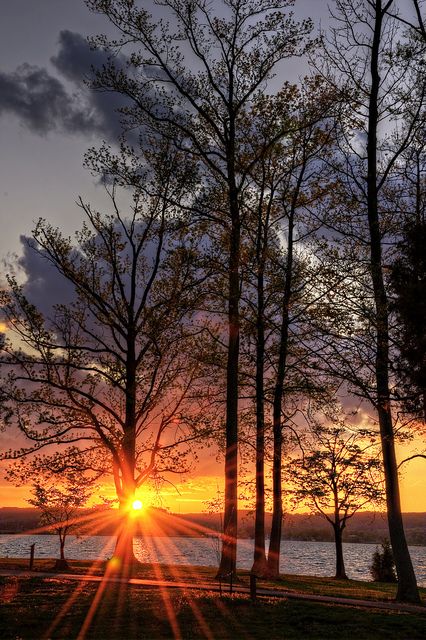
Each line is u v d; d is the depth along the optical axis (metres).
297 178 28.52
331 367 21.55
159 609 16.36
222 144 26.56
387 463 21.25
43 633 13.99
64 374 27.36
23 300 26.73
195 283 26.97
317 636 13.78
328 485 36.25
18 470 26.38
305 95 26.03
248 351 28.16
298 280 27.20
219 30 25.36
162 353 27.23
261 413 27.47
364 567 96.00
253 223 28.31
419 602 19.73
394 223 21.70
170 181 26.42
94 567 30.59
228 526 23.33
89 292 27.97
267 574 26.56
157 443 27.19
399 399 19.36
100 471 27.67
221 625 14.79
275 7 24.92
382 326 19.70
